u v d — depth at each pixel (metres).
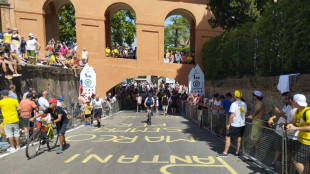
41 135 5.58
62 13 24.02
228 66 12.34
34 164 4.62
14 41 9.48
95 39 17.34
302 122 3.46
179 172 4.17
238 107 5.07
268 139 4.34
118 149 5.86
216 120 7.86
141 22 17.67
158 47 18.00
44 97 6.98
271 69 7.84
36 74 9.84
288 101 4.28
